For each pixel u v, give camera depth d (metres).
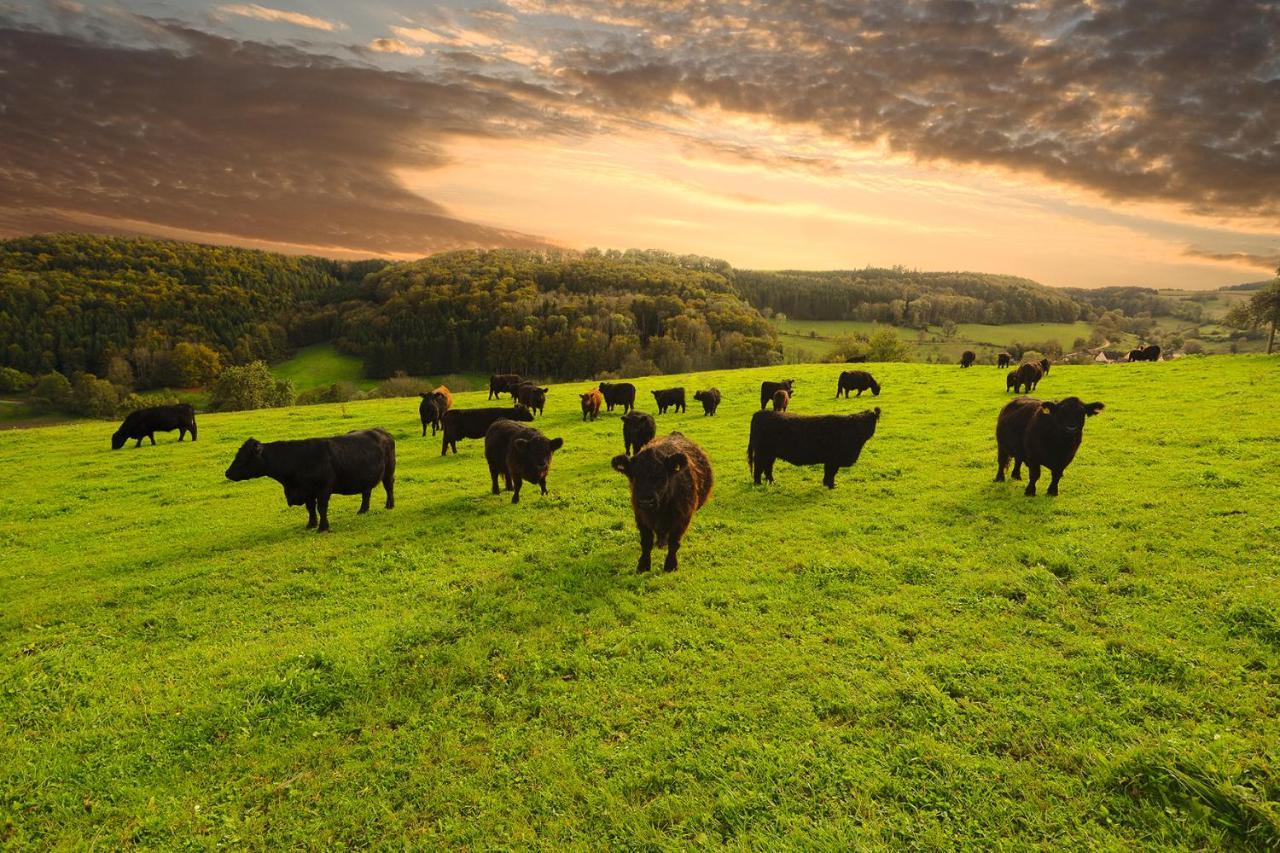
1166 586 7.89
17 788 5.65
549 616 8.28
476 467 19.12
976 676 6.30
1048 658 6.51
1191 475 12.65
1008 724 5.52
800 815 4.78
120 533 14.19
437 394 27.89
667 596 8.69
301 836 4.99
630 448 19.45
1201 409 20.03
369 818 5.10
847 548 10.06
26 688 7.39
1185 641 6.63
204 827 5.15
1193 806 4.42
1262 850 4.09
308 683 6.97
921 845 4.44
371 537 12.34
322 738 6.19
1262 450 14.30
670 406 31.94
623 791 5.18
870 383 30.73
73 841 5.06
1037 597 7.86
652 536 9.66
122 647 8.43
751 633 7.46
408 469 19.27
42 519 16.28
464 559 10.78
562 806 5.07
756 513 12.31
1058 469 12.01
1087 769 4.96
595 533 11.81
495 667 7.14
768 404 29.06
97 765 5.94
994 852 4.33
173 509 16.17
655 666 6.88
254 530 13.55
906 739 5.46
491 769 5.53
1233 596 7.42
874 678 6.38
